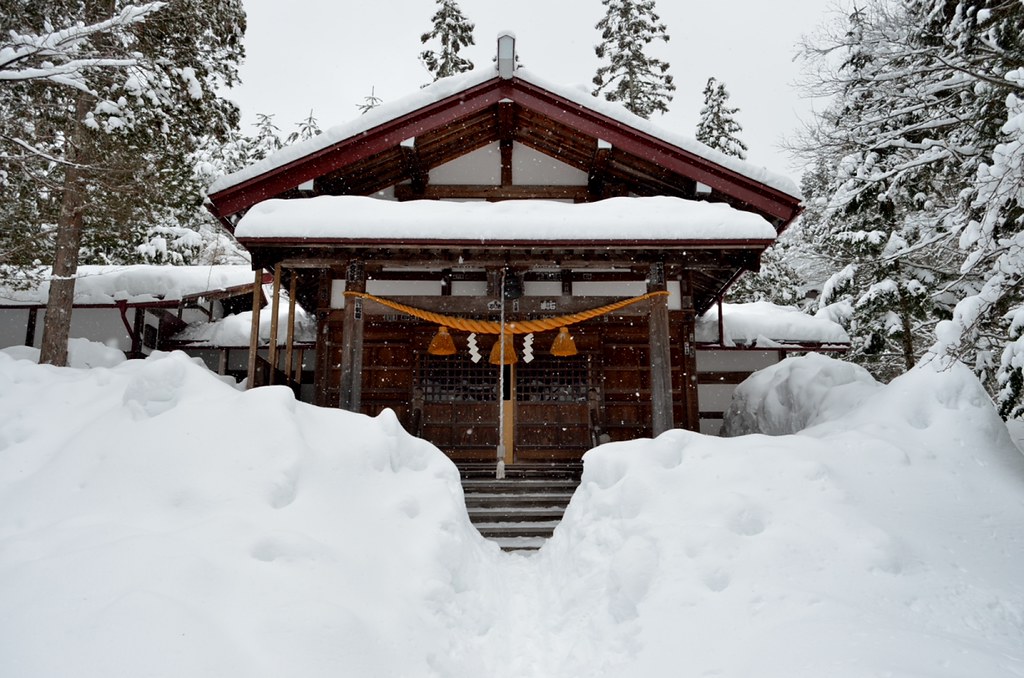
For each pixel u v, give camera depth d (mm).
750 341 12078
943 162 10086
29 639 2693
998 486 5148
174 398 5246
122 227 10750
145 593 2980
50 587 3055
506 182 10383
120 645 2668
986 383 10945
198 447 4527
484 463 9828
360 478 4867
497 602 4820
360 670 3113
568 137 9945
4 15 8867
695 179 8914
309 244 7805
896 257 10039
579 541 5211
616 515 5109
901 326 13039
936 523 4648
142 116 9875
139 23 9531
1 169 9648
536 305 8383
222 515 3979
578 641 4137
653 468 5359
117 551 3357
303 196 9172
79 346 11406
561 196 10398
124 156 9602
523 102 9016
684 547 4387
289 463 4508
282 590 3443
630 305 8273
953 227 9016
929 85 9695
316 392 10094
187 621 2893
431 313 8312
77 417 5520
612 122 8898
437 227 7828
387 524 4582
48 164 10000
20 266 10523
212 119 11828
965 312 6152
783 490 4875
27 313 13656
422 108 8875
